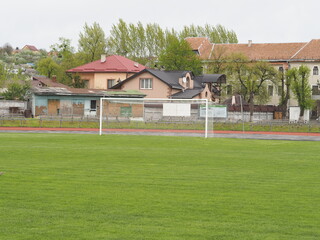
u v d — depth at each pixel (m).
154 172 19.00
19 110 65.44
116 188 15.43
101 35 100.25
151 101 53.66
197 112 51.09
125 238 10.12
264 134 48.81
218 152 27.72
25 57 196.88
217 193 14.83
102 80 87.31
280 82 95.38
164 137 40.44
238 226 11.09
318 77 98.50
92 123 55.69
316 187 16.05
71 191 14.84
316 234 10.54
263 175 18.61
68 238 10.09
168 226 11.02
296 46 104.81
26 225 10.98
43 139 35.47
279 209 12.75
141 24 110.00
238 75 84.50
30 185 15.76
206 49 110.00
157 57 107.88
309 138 42.97
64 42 102.94
